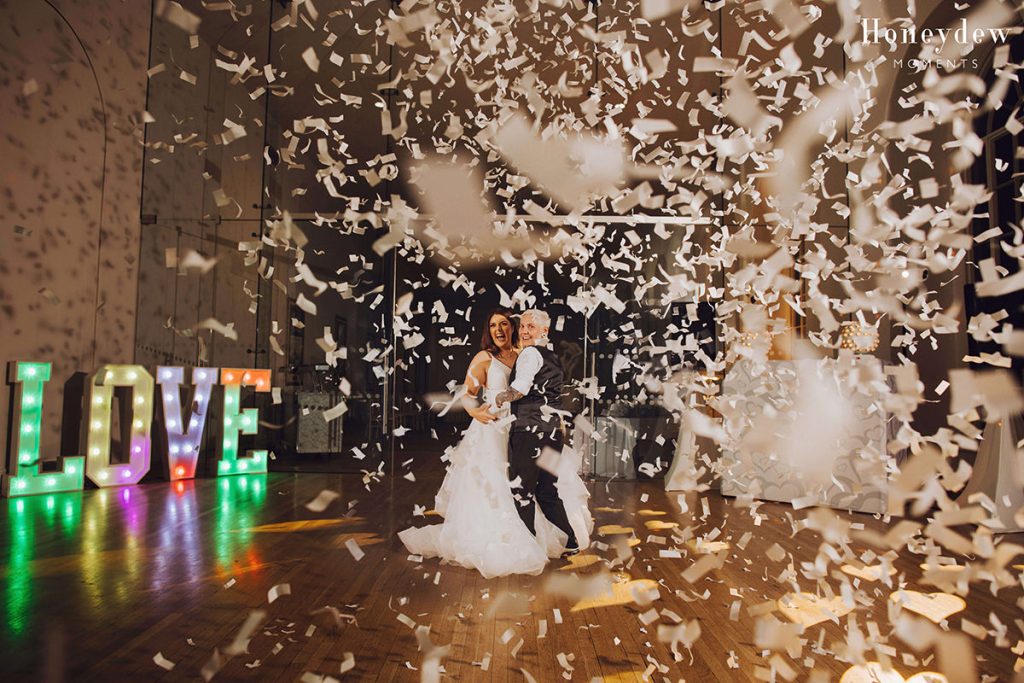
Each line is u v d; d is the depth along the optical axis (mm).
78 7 5992
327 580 2902
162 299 6754
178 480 5949
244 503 4836
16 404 4961
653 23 6492
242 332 6891
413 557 3096
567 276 6629
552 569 3145
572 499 3500
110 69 6301
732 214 6094
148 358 6691
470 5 3891
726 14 6387
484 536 3074
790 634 1952
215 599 2613
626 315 6547
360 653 2113
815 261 2115
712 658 2105
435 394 6742
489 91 6738
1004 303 4852
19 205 5543
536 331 3396
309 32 6984
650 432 6469
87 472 5355
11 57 5457
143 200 6695
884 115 5449
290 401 6805
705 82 6488
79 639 2184
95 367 6199
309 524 4109
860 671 1985
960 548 1785
